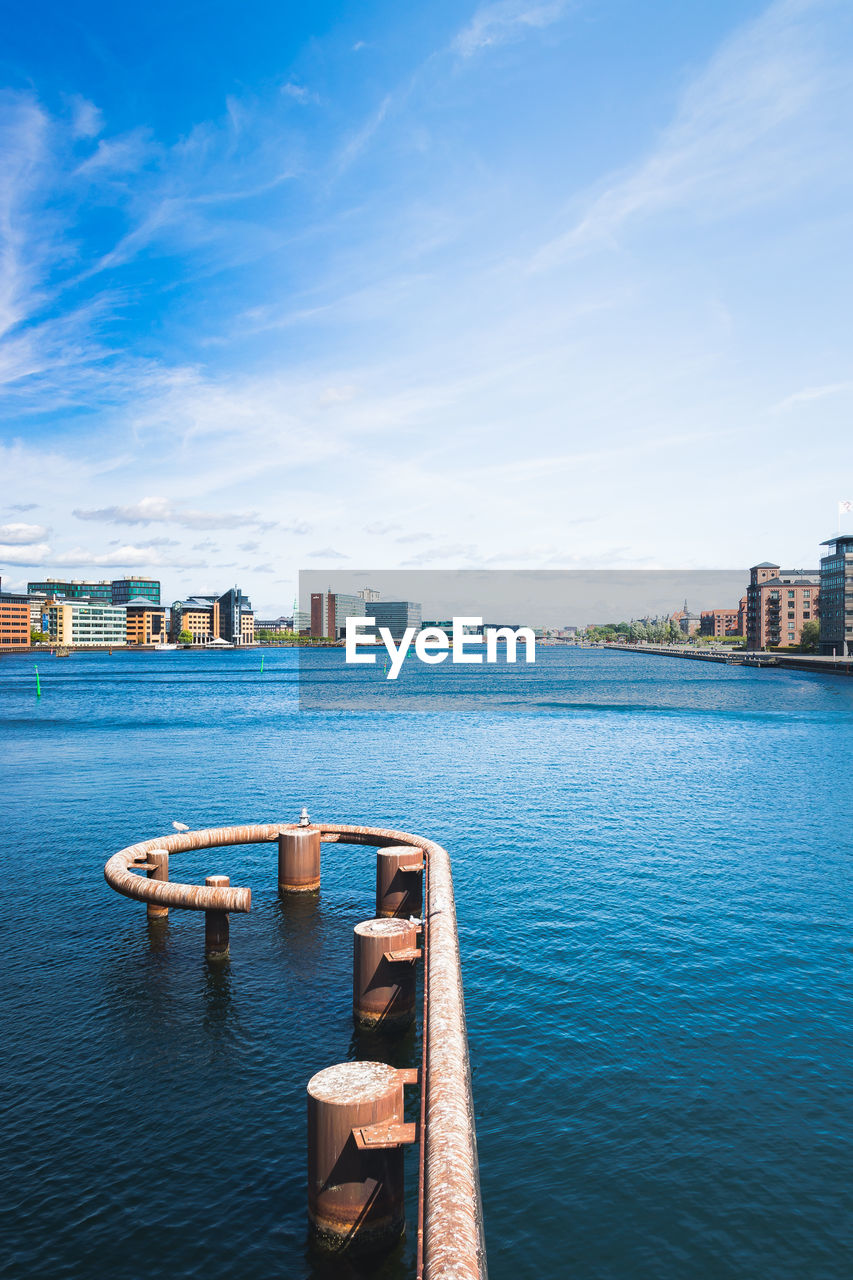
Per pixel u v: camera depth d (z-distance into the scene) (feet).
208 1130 45.88
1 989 64.90
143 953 72.95
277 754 211.82
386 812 134.21
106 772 177.27
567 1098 48.29
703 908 83.46
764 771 183.62
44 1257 36.22
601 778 172.96
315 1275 35.68
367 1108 36.45
